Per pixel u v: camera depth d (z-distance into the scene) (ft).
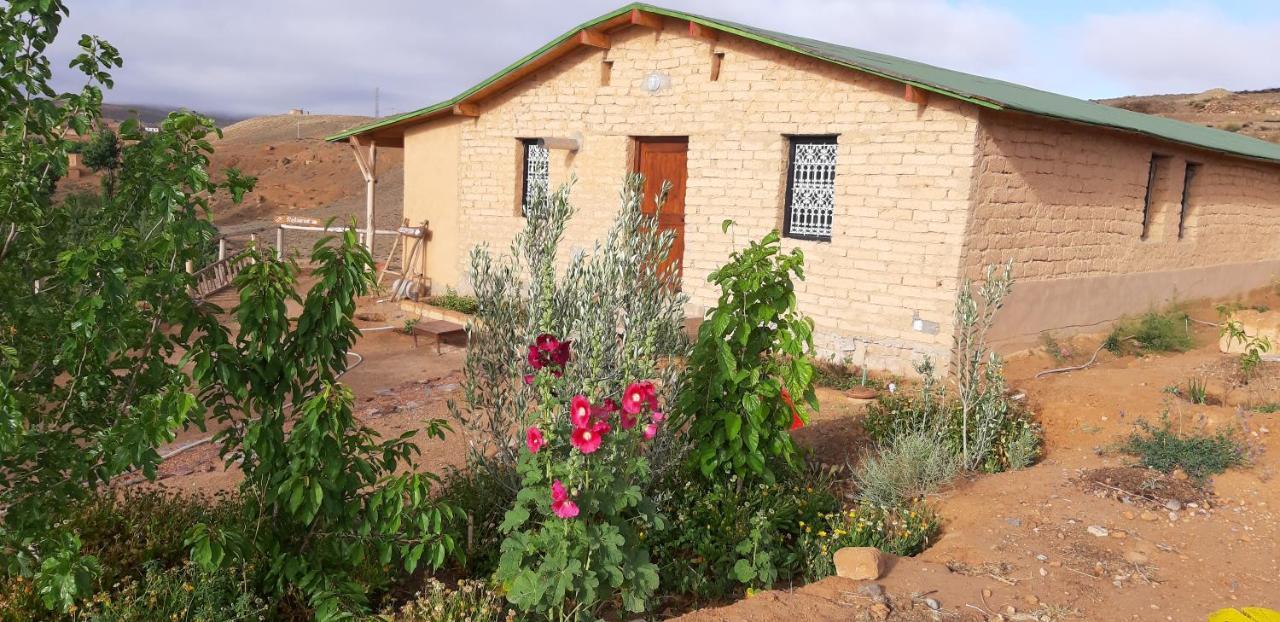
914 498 21.40
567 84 43.60
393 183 176.86
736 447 19.27
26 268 13.64
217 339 13.93
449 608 14.70
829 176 36.40
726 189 38.78
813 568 17.52
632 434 15.33
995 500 20.66
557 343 15.28
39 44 13.51
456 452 24.39
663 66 40.16
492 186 47.06
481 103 47.06
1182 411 26.03
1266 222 59.52
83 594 13.19
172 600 13.79
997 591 15.85
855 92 34.60
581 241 43.62
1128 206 42.45
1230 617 14.28
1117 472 21.72
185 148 13.92
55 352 13.39
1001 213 33.86
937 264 32.94
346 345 15.16
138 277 12.80
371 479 14.67
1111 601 15.67
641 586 14.47
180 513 17.11
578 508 13.58
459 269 49.01
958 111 32.01
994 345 34.91
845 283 35.63
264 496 14.85
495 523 18.29
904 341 34.04
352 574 15.57
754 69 37.37
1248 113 193.16
